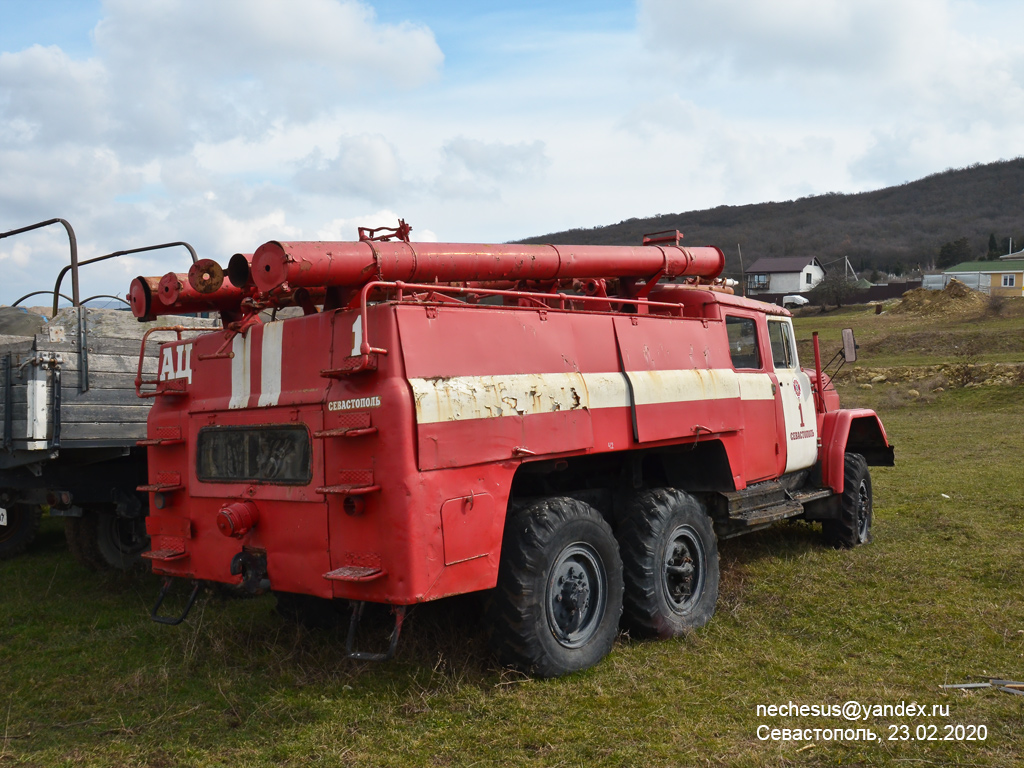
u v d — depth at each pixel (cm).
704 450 586
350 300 421
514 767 334
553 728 368
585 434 459
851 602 561
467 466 396
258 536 432
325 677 433
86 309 629
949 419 1950
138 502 667
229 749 356
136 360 660
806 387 717
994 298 4384
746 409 608
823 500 739
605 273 569
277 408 425
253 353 444
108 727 384
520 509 438
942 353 3225
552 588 427
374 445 379
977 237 14125
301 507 409
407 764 338
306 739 361
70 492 641
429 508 376
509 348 432
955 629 501
